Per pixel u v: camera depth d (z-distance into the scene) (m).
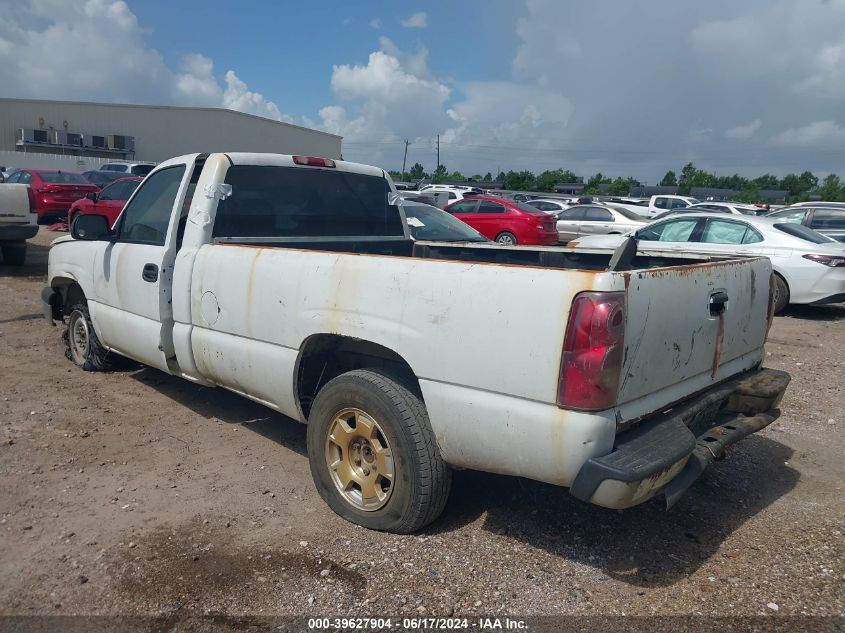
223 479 4.30
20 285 10.97
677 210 22.00
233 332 4.30
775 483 4.53
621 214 19.97
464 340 3.15
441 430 3.29
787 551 3.65
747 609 3.13
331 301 3.68
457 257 5.71
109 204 15.52
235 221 4.76
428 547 3.54
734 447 5.16
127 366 6.51
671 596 3.21
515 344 2.99
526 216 17.48
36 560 3.36
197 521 3.77
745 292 3.94
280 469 4.47
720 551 3.63
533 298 2.95
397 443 3.46
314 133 61.53
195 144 52.19
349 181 5.49
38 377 6.20
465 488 4.21
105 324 5.66
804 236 11.06
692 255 4.74
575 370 2.85
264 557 3.43
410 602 3.10
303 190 5.16
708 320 3.57
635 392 3.07
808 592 3.28
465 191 33.59
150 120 50.41
